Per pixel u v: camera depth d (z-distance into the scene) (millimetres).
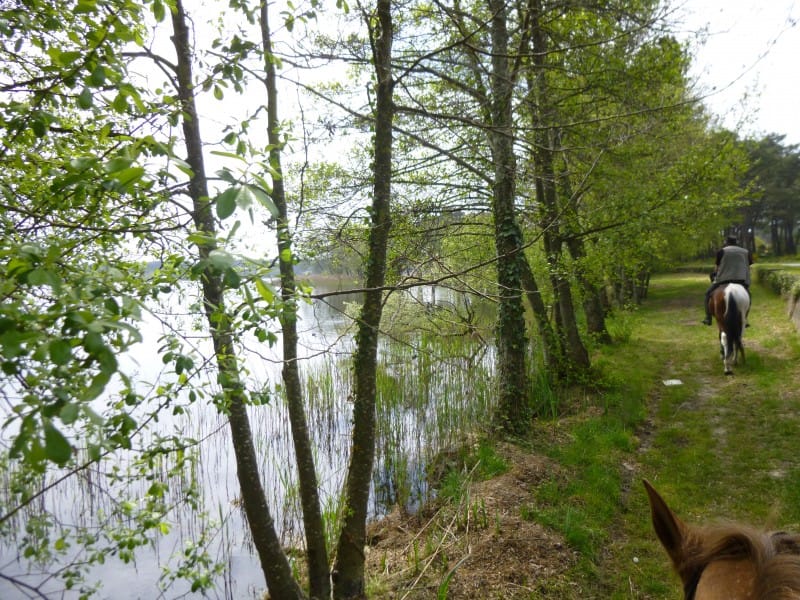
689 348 12812
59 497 5152
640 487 6059
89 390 1057
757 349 11516
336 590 4188
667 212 8352
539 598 4117
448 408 8500
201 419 8422
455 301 7418
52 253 1283
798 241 51188
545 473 6395
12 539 3500
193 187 2885
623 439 7188
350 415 9438
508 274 7676
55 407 1113
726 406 8320
